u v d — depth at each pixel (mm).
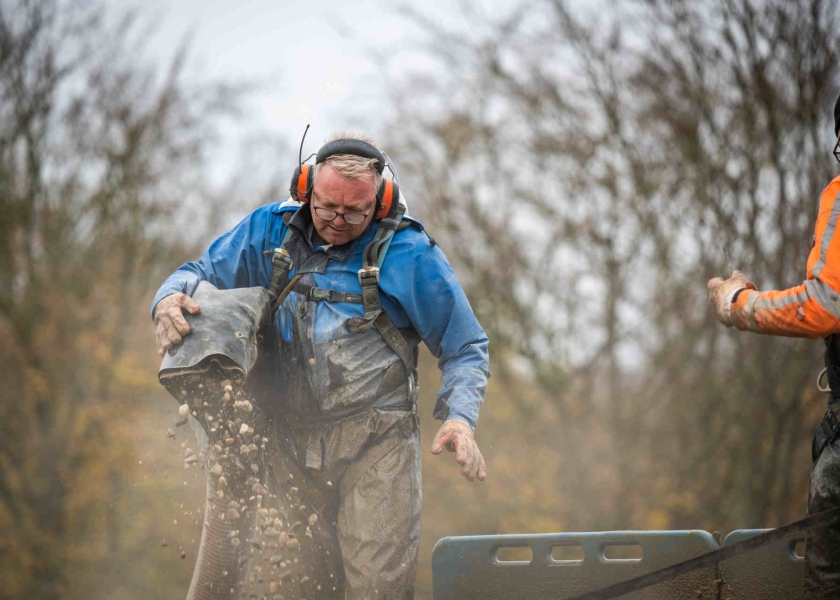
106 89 40000
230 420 6750
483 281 38906
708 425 37125
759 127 32062
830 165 31297
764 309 6027
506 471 40531
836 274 5660
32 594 40438
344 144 7027
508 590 7078
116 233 40500
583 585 6934
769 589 6457
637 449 38469
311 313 7090
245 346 6566
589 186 36312
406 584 6984
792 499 36281
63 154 39375
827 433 5879
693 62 33156
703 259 33938
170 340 6496
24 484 40719
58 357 40781
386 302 7176
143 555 39562
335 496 7176
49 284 39969
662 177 34688
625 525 38156
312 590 7223
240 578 7035
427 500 40562
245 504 6934
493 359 39219
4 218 37969
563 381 38250
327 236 7082
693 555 6695
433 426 39844
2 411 40875
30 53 38219
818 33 30219
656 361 37188
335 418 7070
